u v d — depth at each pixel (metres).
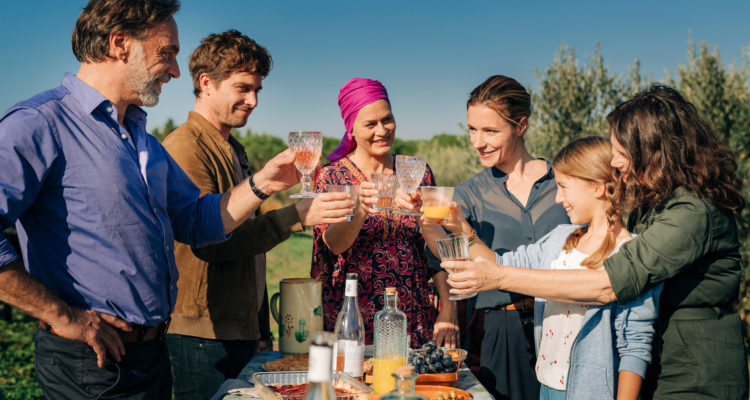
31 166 1.92
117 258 2.06
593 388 2.19
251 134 27.73
